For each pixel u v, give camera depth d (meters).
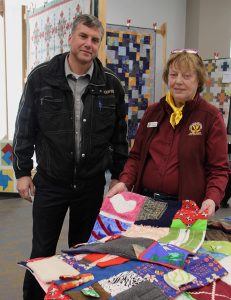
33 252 2.03
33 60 3.80
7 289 2.52
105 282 1.08
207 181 1.66
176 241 1.34
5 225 3.67
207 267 1.19
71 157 1.91
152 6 5.76
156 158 1.73
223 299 1.07
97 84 1.93
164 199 1.71
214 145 1.62
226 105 5.05
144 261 1.19
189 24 5.94
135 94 5.11
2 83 4.69
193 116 1.65
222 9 5.79
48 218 2.00
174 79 1.62
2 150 4.50
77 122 1.92
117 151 2.13
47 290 1.07
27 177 2.03
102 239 1.38
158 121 1.74
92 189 2.03
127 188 1.79
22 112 1.95
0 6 4.39
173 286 1.08
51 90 1.87
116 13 5.51
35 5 3.81
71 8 2.78
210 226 1.54
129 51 4.98
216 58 5.21
